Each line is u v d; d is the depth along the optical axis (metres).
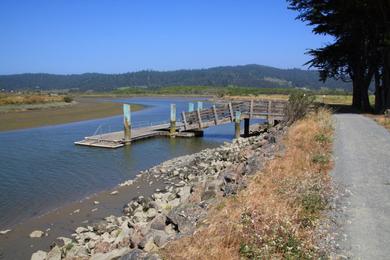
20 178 20.39
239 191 10.05
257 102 35.34
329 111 25.95
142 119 54.56
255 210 8.11
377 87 32.44
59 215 14.80
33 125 45.88
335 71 39.22
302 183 9.84
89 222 13.97
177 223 9.22
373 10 29.53
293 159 12.27
